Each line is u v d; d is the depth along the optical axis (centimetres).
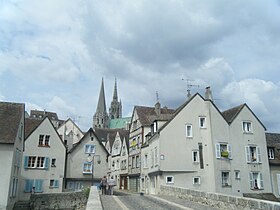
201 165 2945
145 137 3675
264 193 2981
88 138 3991
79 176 3809
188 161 2919
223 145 3067
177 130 2981
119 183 4625
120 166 4650
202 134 3050
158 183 2827
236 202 1184
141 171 3619
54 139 3638
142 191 3522
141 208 1395
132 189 4012
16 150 2692
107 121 12725
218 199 1351
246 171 3058
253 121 3275
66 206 2875
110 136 5841
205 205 1492
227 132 3111
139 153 3784
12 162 2505
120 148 4756
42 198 2878
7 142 2495
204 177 2919
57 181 3516
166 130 2947
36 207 2850
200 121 3094
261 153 3194
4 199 2388
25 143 3472
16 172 2767
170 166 2850
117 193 3334
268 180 3125
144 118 3894
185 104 3094
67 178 3731
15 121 2741
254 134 3228
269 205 972
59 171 3559
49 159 3544
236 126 3173
